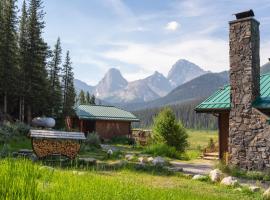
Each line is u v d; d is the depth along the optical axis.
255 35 21.38
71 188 6.44
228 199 11.61
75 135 21.72
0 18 42.31
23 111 43.84
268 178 18.28
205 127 194.00
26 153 22.25
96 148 32.56
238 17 21.67
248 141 20.41
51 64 55.81
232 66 21.50
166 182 15.73
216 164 21.75
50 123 42.84
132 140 47.62
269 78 23.91
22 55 44.69
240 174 19.44
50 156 21.52
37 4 46.06
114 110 55.72
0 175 6.51
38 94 44.19
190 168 22.25
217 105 23.38
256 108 20.39
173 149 30.17
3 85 41.59
